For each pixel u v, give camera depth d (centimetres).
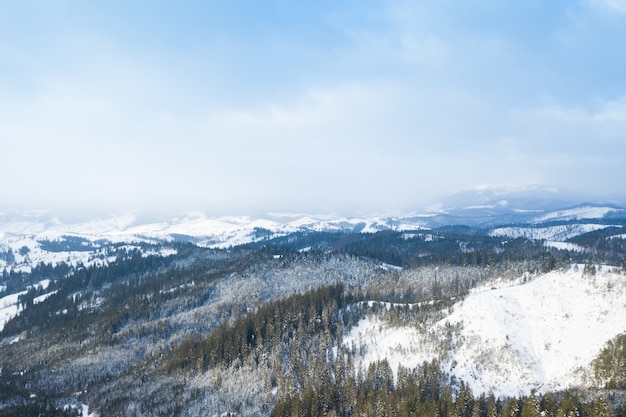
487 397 17350
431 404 16212
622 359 16675
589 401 15388
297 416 17712
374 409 17238
